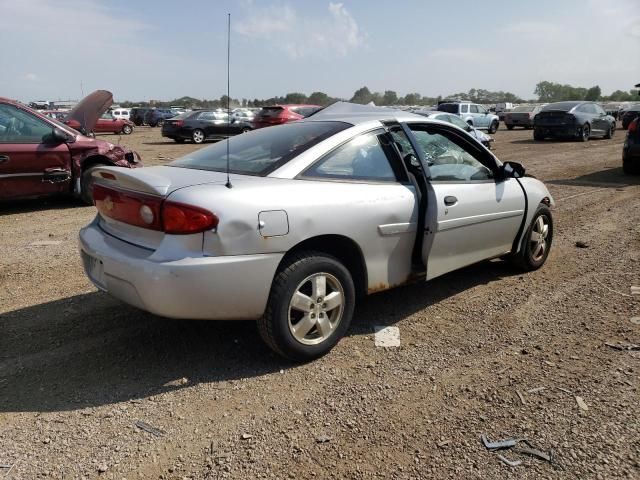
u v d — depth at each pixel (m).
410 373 3.42
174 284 3.00
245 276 3.12
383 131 3.97
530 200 5.02
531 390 3.20
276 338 3.34
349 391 3.21
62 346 3.76
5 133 7.84
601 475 2.48
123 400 3.11
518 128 34.44
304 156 3.56
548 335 3.95
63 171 8.26
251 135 4.24
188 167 3.83
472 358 3.62
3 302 4.55
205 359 3.59
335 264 3.51
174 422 2.91
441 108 26.97
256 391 3.21
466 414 2.97
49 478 2.48
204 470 2.54
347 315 3.66
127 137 30.39
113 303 4.51
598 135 22.59
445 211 4.06
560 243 6.47
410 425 2.88
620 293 4.76
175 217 3.03
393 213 3.79
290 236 3.25
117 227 3.55
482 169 4.71
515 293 4.81
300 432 2.82
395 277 3.94
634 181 11.12
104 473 2.52
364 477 2.50
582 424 2.86
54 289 4.86
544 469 2.53
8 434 2.79
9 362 3.54
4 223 7.53
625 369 3.43
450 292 4.84
